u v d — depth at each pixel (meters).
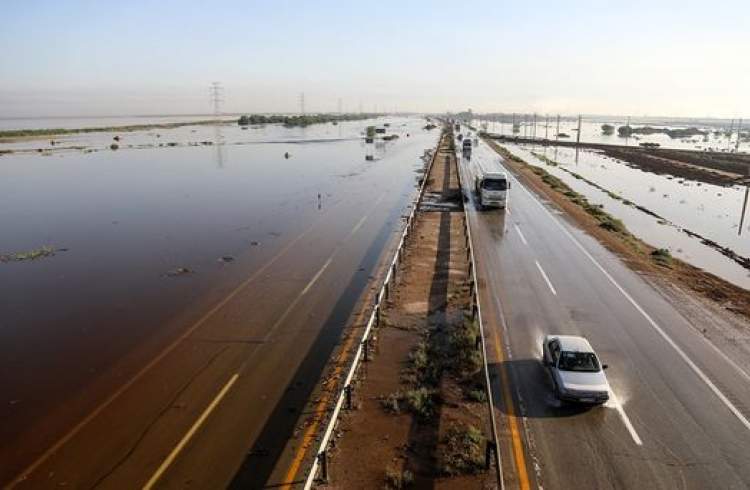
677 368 17.41
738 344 19.44
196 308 23.14
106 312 22.98
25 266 29.97
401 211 44.25
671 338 19.77
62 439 14.14
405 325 20.22
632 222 49.38
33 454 13.55
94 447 13.74
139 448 13.62
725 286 28.02
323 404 15.27
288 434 13.99
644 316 21.88
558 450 12.93
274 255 31.34
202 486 12.16
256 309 22.84
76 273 28.61
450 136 142.12
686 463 12.56
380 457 12.55
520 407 14.79
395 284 24.83
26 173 70.62
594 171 91.88
